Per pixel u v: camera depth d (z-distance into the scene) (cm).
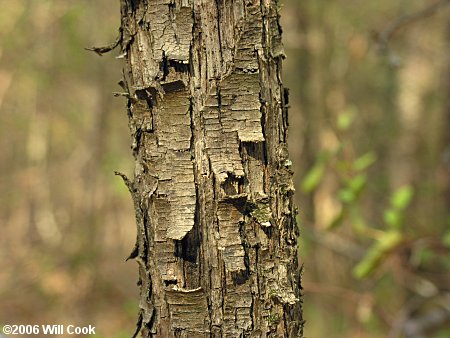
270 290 185
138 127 185
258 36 180
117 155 1009
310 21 906
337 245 607
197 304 183
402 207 436
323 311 738
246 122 179
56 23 912
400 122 997
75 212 1045
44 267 904
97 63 960
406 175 948
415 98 995
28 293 845
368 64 945
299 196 806
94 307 809
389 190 896
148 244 189
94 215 994
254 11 179
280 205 186
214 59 178
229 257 181
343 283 738
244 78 178
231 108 179
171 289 183
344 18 911
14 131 1256
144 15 182
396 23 443
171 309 185
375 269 439
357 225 446
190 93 179
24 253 1000
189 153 180
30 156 1238
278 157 186
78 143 1142
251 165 182
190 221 180
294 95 910
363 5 918
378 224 805
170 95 179
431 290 520
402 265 480
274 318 185
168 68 179
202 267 183
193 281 183
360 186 428
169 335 186
